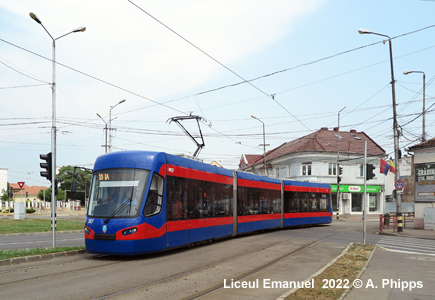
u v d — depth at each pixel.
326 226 32.97
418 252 16.38
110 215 12.95
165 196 14.11
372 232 28.17
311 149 52.47
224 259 13.21
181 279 9.77
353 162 54.38
